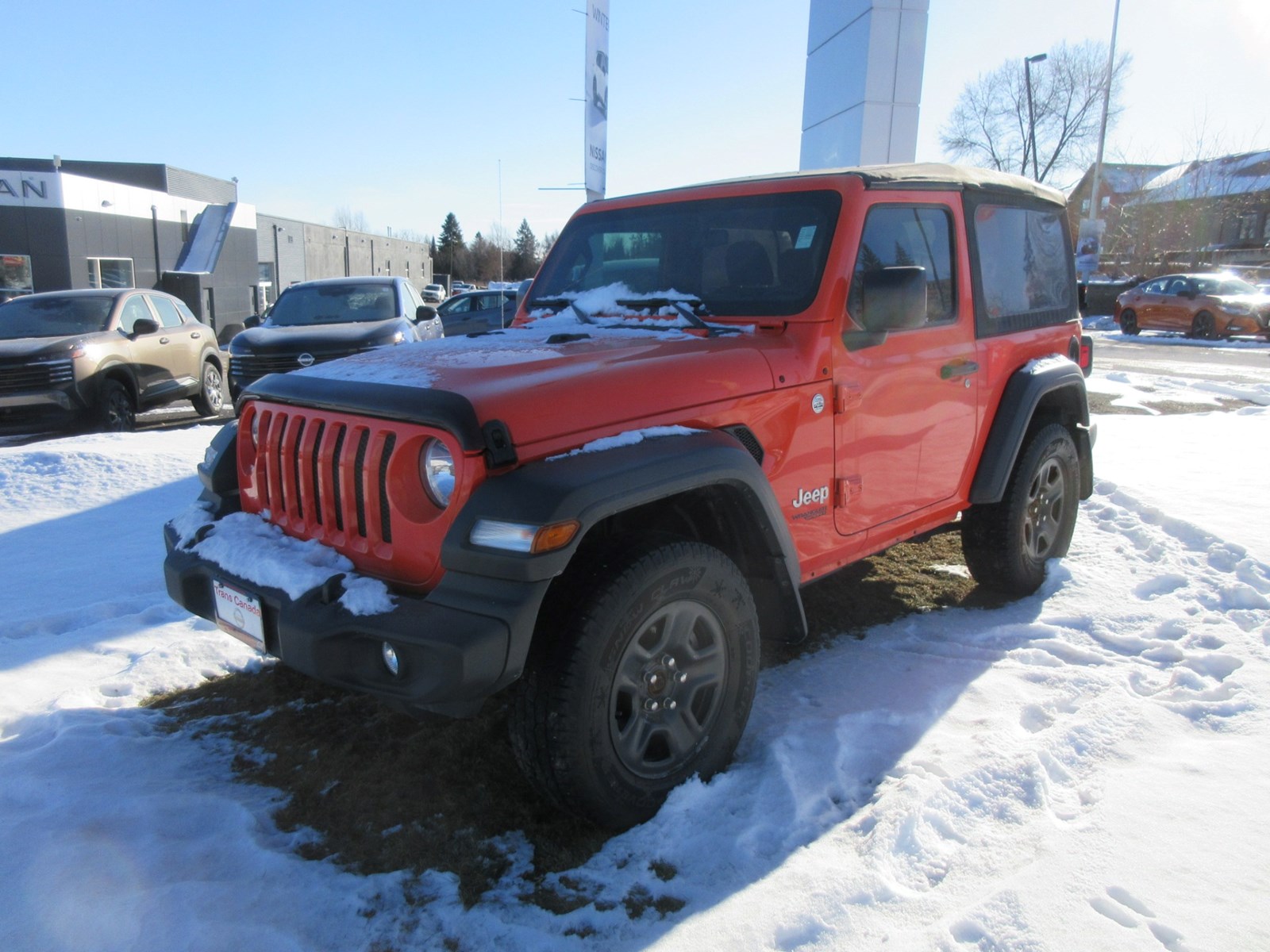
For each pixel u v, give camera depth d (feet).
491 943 6.78
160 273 105.81
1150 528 16.63
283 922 6.94
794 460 9.82
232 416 40.27
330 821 8.46
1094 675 10.75
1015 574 13.65
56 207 87.51
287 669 11.89
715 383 9.00
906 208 11.41
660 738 8.49
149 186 123.03
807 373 9.90
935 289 11.91
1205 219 116.98
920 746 9.27
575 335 10.32
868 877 7.16
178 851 7.78
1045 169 114.73
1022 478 13.32
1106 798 8.11
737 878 7.38
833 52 32.09
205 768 9.41
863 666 11.48
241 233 120.47
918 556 16.46
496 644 6.95
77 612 13.52
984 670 11.22
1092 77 108.68
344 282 36.29
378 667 7.46
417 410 7.64
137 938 6.73
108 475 21.98
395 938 6.84
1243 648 11.33
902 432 11.28
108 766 9.29
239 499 10.16
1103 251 128.26
